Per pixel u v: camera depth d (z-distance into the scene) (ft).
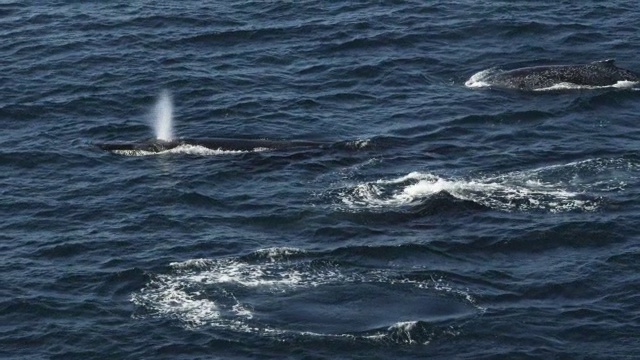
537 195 394.11
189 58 505.25
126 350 321.52
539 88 474.90
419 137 437.58
